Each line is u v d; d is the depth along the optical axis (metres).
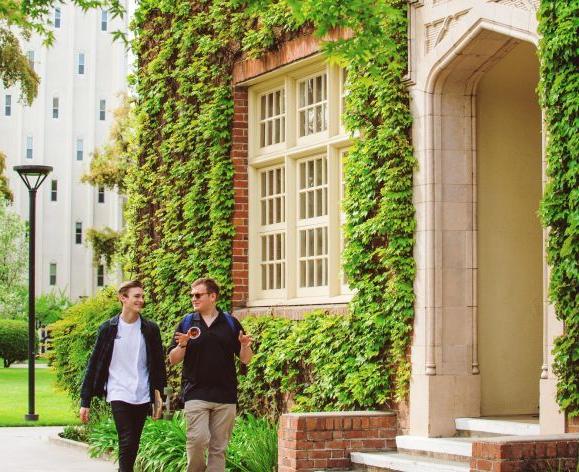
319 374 11.86
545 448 7.69
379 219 10.97
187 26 15.09
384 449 10.71
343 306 11.88
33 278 20.78
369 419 10.68
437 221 10.63
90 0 12.68
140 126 16.39
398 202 10.87
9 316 61.34
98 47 76.44
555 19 8.77
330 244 12.35
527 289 11.03
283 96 13.55
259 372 12.98
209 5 14.60
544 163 8.96
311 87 13.05
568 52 8.59
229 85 14.10
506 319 10.91
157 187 15.80
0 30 38.44
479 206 10.87
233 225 14.04
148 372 9.58
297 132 13.26
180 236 14.96
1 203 56.28
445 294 10.62
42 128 75.31
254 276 14.02
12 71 38.56
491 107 10.99
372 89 11.15
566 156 8.66
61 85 75.88
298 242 13.16
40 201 75.44
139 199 16.27
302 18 9.56
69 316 17.94
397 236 10.85
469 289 10.71
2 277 61.88
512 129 11.07
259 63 13.48
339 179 12.39
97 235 56.72
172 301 15.22
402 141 10.88
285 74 13.28
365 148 11.20
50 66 75.50
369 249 11.28
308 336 12.09
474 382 10.65
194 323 9.35
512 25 9.54
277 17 12.84
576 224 8.48
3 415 21.83
